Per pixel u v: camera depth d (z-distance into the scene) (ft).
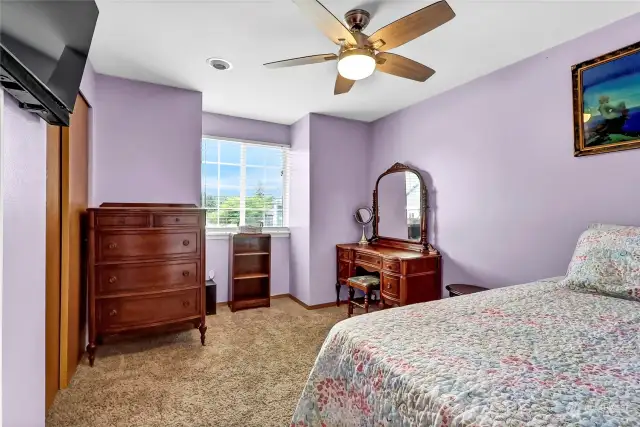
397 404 2.98
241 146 13.50
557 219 7.57
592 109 6.93
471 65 8.62
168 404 6.08
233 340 9.20
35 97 3.39
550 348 3.44
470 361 3.16
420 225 11.14
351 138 13.62
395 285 10.14
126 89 9.48
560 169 7.51
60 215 6.75
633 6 6.12
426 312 4.72
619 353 3.31
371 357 3.48
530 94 8.09
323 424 3.91
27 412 3.82
